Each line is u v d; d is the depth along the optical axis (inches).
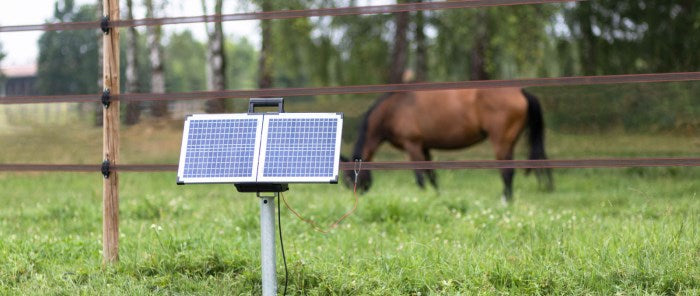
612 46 553.0
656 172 420.2
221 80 641.0
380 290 161.8
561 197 358.0
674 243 183.2
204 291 166.2
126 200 341.4
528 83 165.8
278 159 144.3
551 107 551.2
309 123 147.4
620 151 486.6
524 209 293.9
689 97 513.0
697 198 304.0
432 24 662.5
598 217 265.9
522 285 164.7
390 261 185.6
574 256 184.4
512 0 167.8
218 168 145.5
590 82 163.8
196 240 208.5
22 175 489.4
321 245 224.4
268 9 629.0
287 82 1062.4
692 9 521.0
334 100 694.5
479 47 636.7
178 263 183.2
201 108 652.7
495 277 170.2
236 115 151.1
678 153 468.1
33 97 189.8
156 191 388.5
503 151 386.3
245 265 182.9
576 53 590.2
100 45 676.7
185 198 339.0
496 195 390.9
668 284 160.2
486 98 388.5
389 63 687.1
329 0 653.9
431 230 250.4
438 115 398.0
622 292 155.6
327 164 141.9
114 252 188.2
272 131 147.6
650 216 247.4
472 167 168.4
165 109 660.1
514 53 624.1
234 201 328.2
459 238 232.5
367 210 281.0
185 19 180.5
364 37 675.4
